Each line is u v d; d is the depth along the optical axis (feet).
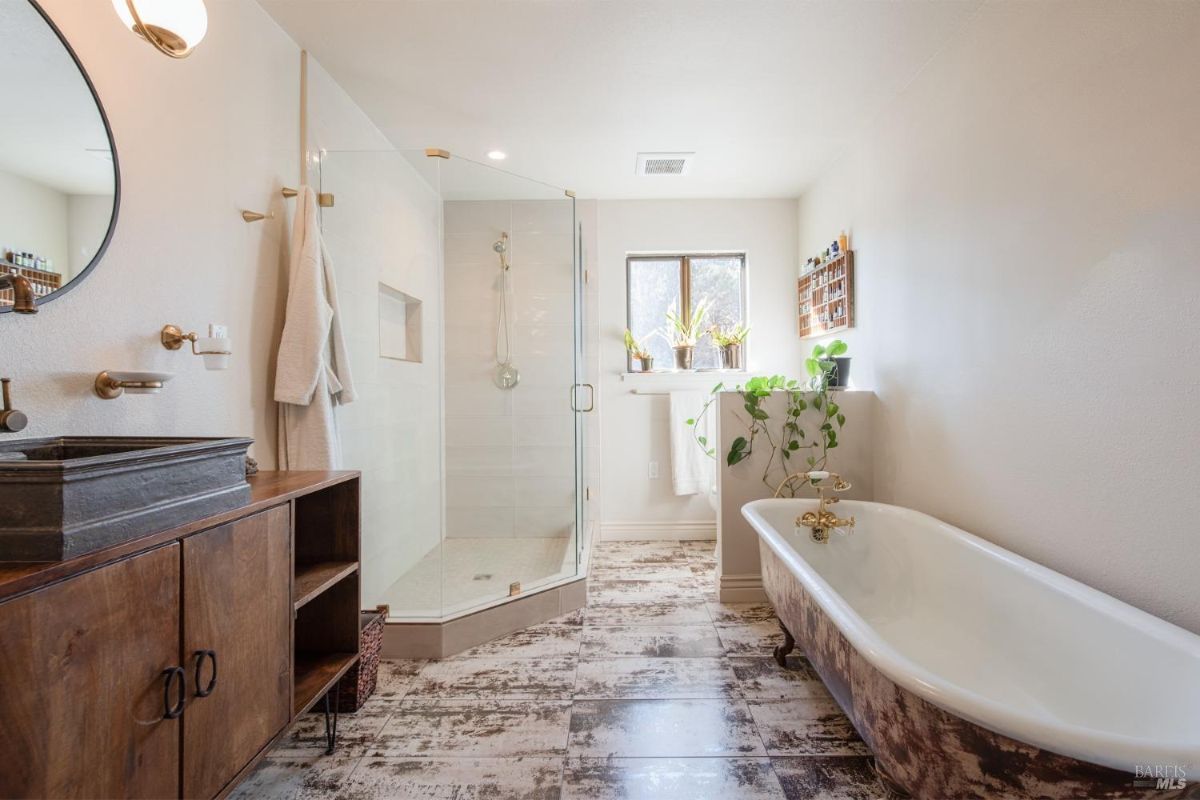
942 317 6.79
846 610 4.18
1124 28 4.26
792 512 7.38
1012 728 2.81
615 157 9.86
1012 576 5.07
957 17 6.04
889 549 6.99
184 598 2.98
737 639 7.10
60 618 2.31
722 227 12.17
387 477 7.93
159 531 2.85
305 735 5.08
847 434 8.57
